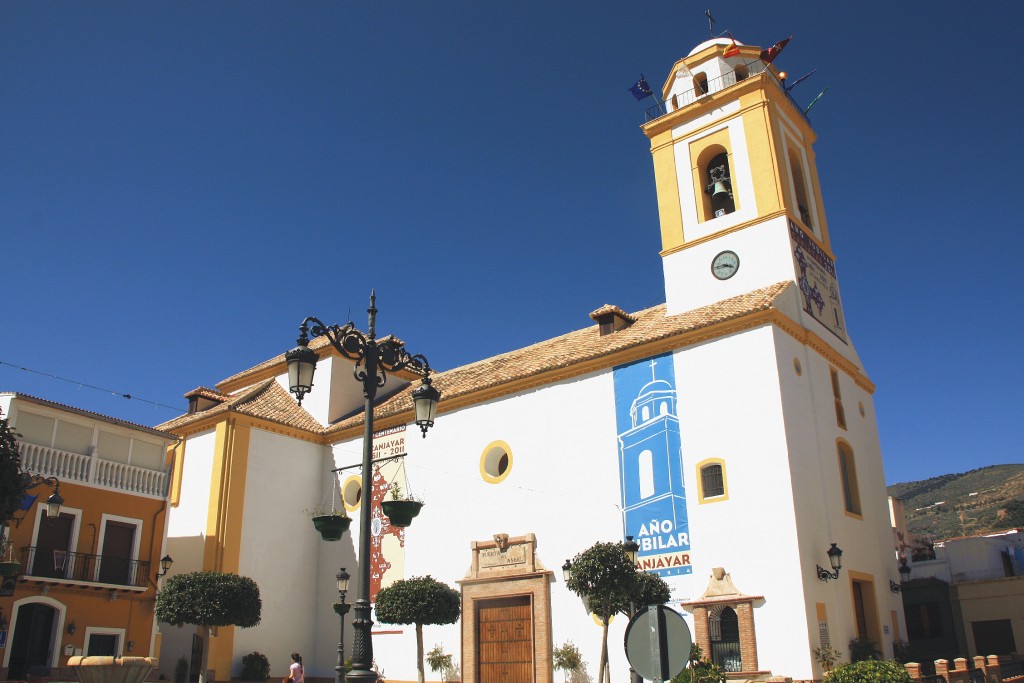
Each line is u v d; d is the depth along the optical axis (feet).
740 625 62.80
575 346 88.38
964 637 91.15
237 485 89.66
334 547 95.20
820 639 60.80
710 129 88.58
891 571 76.84
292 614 91.30
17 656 68.59
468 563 82.23
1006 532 102.22
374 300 38.45
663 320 82.58
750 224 81.61
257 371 112.47
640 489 72.59
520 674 74.64
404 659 83.87
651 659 24.56
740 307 72.59
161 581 80.48
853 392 81.61
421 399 38.47
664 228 88.99
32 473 71.31
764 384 67.92
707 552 66.85
